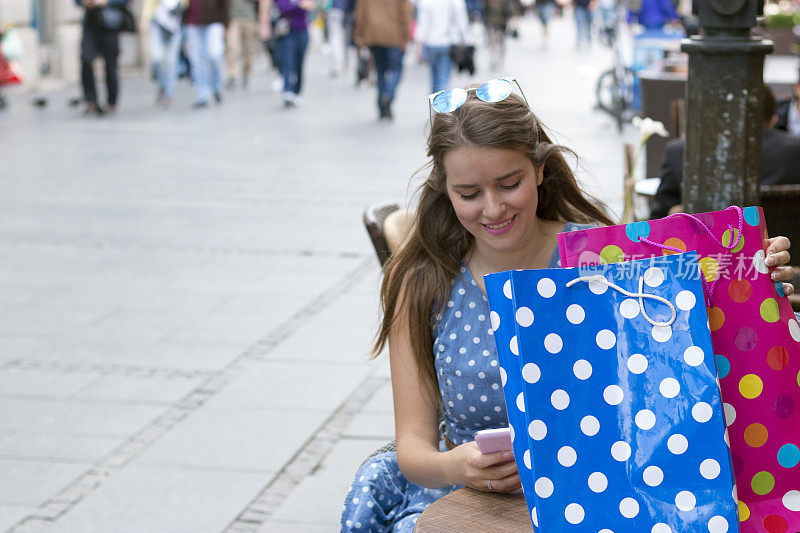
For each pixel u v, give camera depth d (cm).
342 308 749
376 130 1631
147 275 839
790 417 219
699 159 377
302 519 453
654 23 2133
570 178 282
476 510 237
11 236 967
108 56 1822
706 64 370
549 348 208
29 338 687
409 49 3359
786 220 501
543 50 3338
